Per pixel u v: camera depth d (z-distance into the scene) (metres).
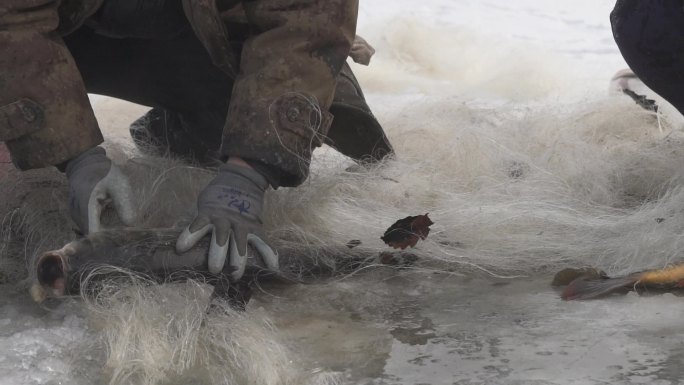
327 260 7.90
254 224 6.90
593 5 23.16
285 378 5.99
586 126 11.11
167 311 6.58
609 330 6.70
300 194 8.48
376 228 8.36
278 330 6.68
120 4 7.69
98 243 6.72
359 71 15.73
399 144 10.45
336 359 6.30
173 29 7.91
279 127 6.93
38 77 6.80
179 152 9.69
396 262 7.93
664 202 8.76
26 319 6.75
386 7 21.95
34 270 7.32
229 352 6.23
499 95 14.89
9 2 6.70
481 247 8.18
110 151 9.52
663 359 6.23
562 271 7.55
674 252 7.70
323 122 7.14
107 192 6.96
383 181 9.11
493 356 6.34
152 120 9.82
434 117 11.45
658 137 10.85
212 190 6.92
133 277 6.68
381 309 7.14
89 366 6.12
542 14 22.14
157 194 8.38
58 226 7.93
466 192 9.32
